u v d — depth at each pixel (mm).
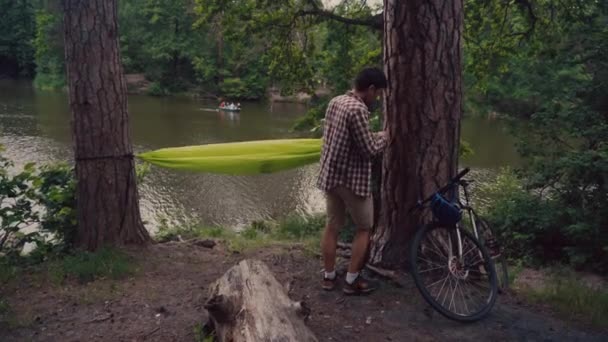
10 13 60625
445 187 4008
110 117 5109
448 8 4125
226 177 18484
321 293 4172
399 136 4340
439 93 4195
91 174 5137
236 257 5398
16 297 4219
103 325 3727
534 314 3973
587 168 7035
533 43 10828
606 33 8039
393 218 4469
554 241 7535
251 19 11844
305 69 12359
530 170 8445
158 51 52000
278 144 5207
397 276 4352
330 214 4035
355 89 3799
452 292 4066
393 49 4254
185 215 14266
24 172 5352
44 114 31719
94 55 4969
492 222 8094
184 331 3613
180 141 25219
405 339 3504
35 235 5309
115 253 5062
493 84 16188
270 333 2770
